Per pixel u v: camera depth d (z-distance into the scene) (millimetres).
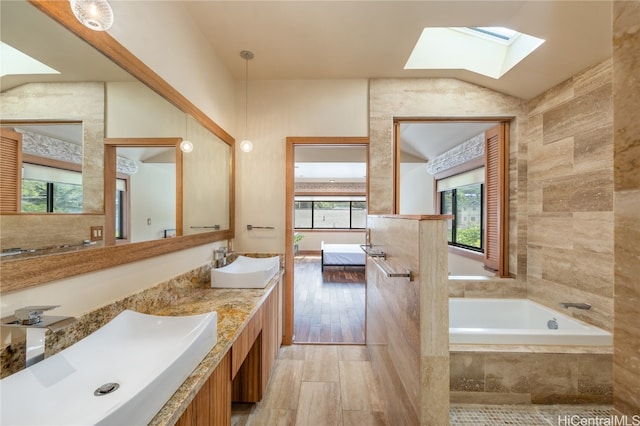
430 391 1173
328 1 1726
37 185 879
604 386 1795
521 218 2619
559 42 1872
